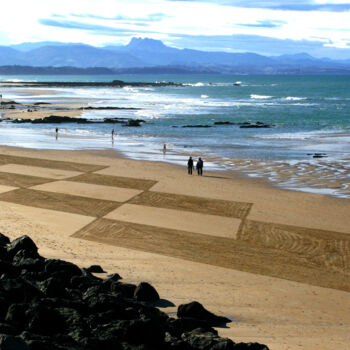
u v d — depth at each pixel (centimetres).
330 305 1703
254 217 2878
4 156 4741
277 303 1675
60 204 3039
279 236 2542
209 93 19938
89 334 1027
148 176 3984
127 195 3325
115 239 2408
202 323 1301
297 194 3469
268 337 1327
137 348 1009
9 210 2839
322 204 3206
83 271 1614
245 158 4997
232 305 1608
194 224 2714
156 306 1499
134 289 1544
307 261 2200
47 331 1019
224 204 3155
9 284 1195
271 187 3691
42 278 1430
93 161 4628
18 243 1709
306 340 1334
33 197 3188
